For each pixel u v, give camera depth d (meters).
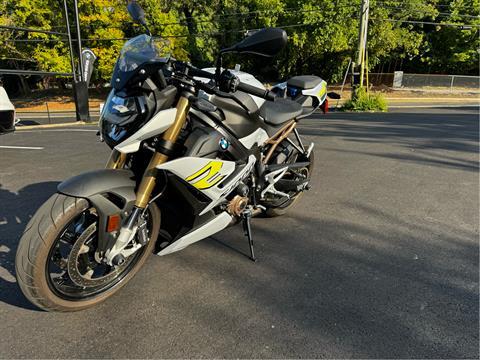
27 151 6.67
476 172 5.49
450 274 2.80
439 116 13.85
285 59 28.06
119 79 2.20
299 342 2.09
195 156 2.34
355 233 3.46
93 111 22.14
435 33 35.25
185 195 2.38
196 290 2.56
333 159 6.17
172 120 2.20
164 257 2.97
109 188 2.09
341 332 2.18
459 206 4.14
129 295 2.49
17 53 24.94
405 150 6.95
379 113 15.80
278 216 3.80
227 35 26.77
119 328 2.18
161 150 2.21
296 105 3.38
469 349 2.07
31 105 26.92
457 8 33.31
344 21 24.88
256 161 2.91
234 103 2.58
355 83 18.19
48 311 2.22
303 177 3.68
